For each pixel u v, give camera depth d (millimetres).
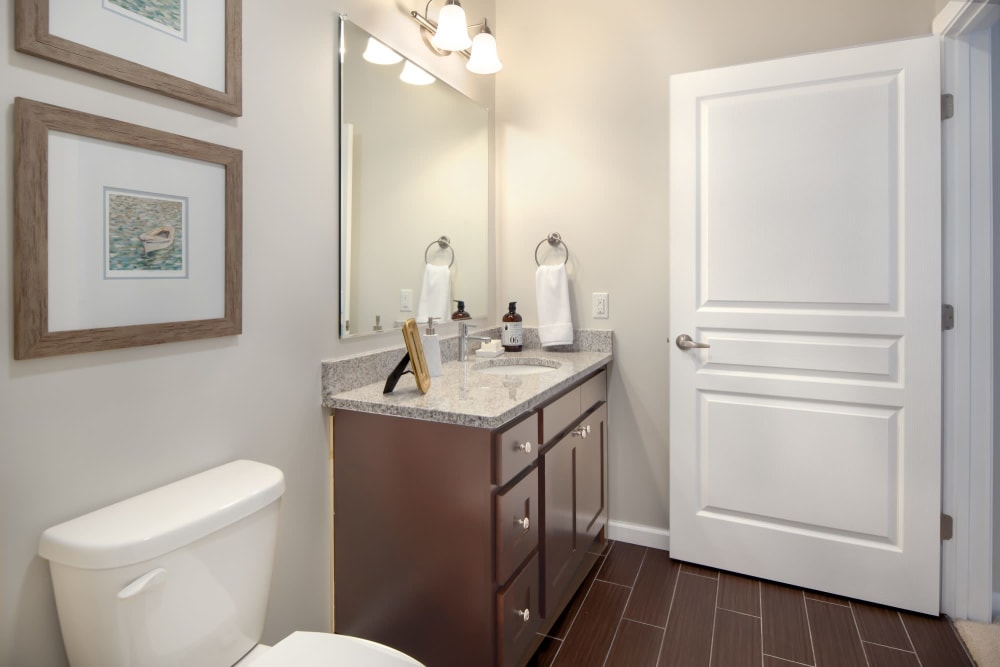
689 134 2156
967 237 1832
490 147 2566
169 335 1177
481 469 1397
